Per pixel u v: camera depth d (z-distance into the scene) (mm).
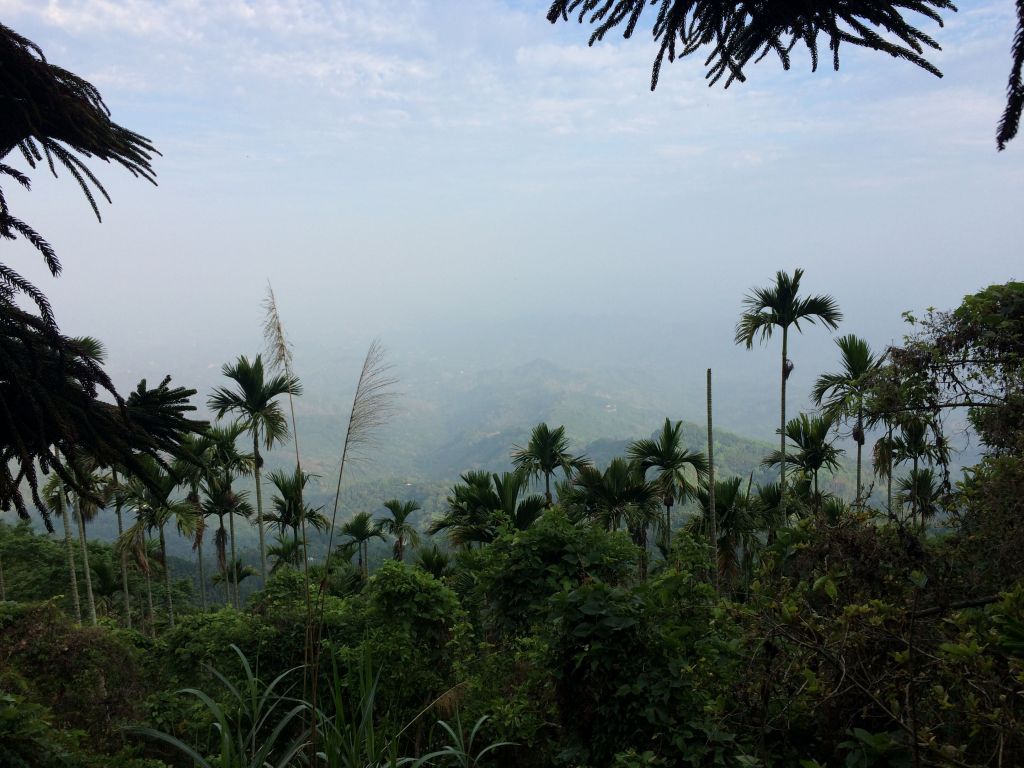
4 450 3807
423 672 6410
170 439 4590
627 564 6621
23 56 3145
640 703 3533
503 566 6676
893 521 2904
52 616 7781
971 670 2258
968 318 3328
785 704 2928
